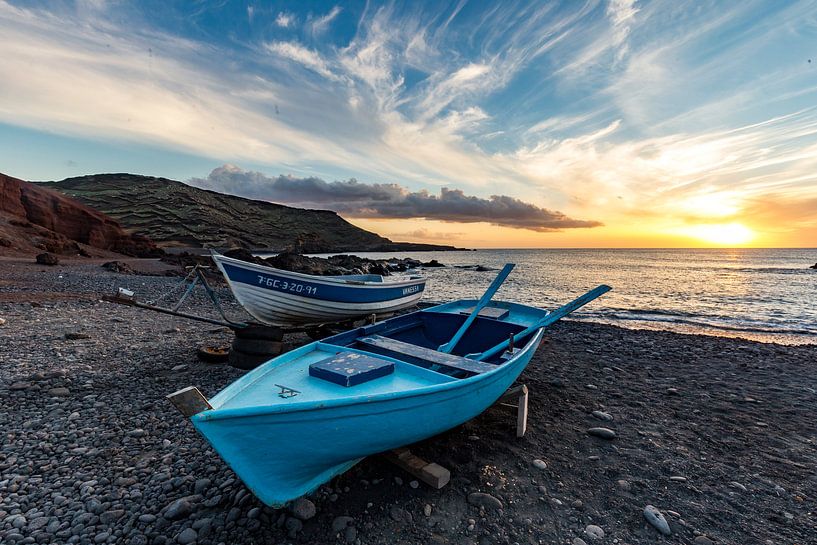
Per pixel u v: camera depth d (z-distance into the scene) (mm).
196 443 4652
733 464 4527
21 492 3699
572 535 3330
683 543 3266
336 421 3094
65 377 6531
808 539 3338
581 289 29797
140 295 16688
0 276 18984
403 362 4234
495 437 5004
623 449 4824
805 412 6098
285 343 8320
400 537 3223
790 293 26031
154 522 3324
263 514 3385
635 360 9109
